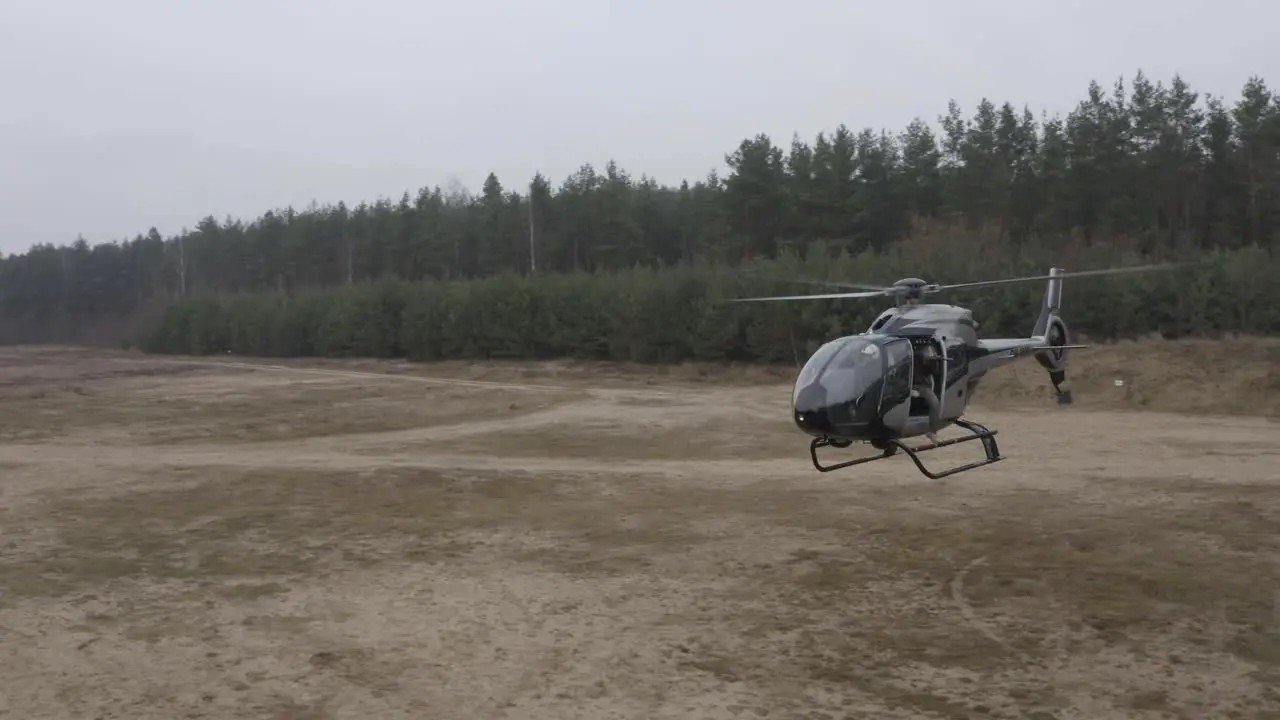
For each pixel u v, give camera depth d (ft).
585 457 85.35
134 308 371.56
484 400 127.75
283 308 245.65
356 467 75.87
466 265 284.82
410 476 71.97
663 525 57.47
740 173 205.87
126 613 41.32
